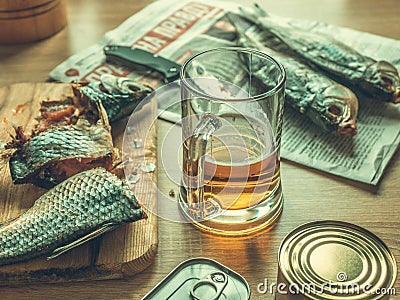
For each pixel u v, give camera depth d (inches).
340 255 15.1
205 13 29.1
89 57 26.0
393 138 21.4
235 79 21.6
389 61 25.3
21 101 22.7
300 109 22.0
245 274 16.8
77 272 16.6
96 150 18.6
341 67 23.5
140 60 25.3
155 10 29.4
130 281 16.8
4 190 19.1
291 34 25.3
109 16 29.3
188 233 18.0
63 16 28.2
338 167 20.2
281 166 20.4
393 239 17.8
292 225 18.3
